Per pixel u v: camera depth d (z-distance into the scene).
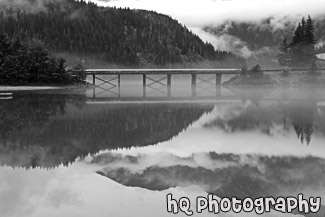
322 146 26.02
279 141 28.11
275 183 17.34
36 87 96.44
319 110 48.06
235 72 106.94
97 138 29.44
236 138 29.72
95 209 14.49
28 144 26.61
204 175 19.02
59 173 19.48
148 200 15.48
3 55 95.88
